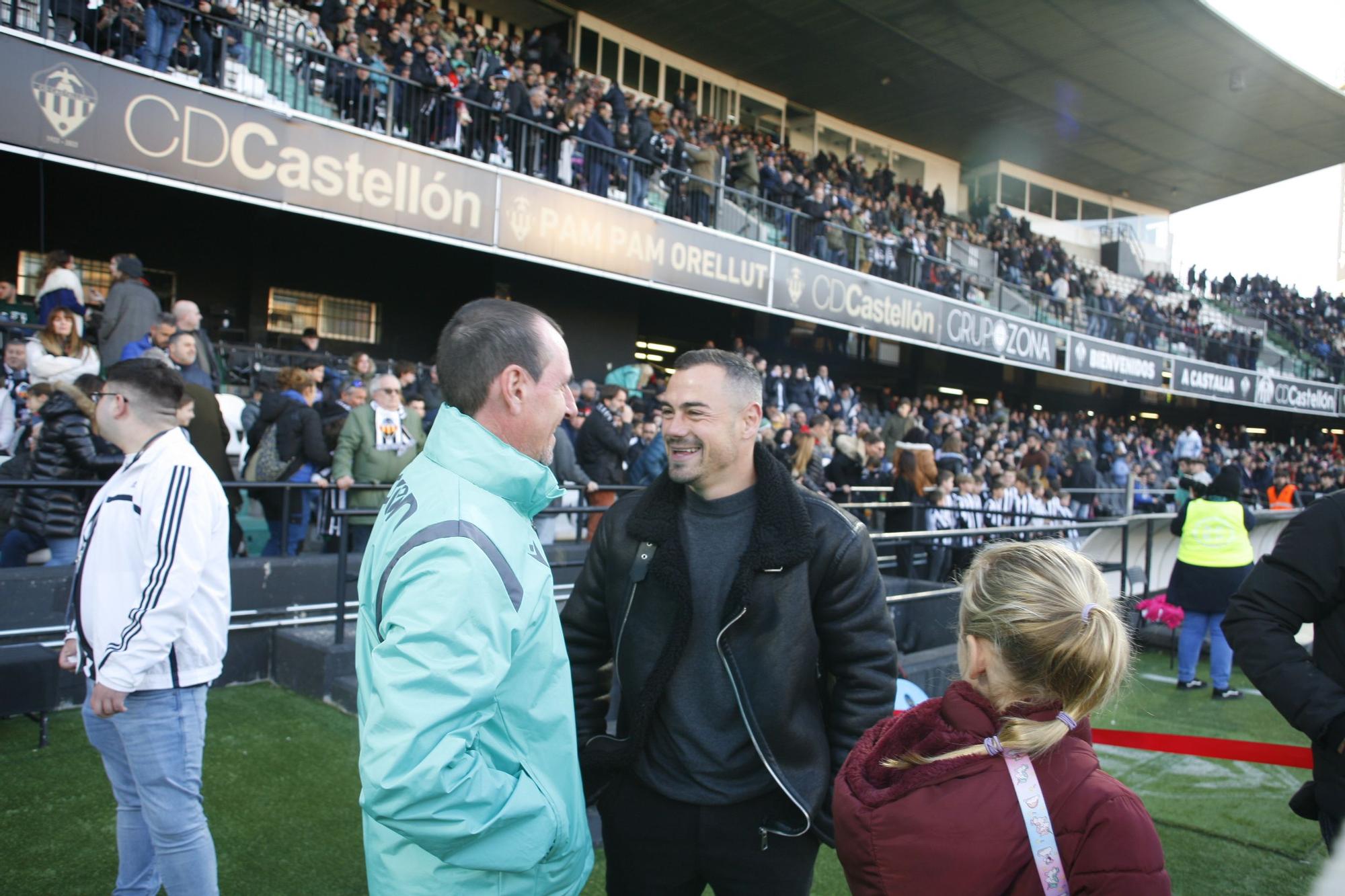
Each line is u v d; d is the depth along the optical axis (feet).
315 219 41.57
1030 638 4.02
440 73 36.04
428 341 45.83
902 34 57.21
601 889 9.68
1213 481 19.76
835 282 47.96
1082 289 78.74
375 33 37.29
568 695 4.82
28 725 13.14
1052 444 55.57
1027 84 65.26
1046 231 88.79
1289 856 11.18
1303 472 80.74
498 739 4.40
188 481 7.07
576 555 20.94
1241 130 74.84
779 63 62.18
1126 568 22.89
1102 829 3.78
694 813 5.94
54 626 14.42
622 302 47.62
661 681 6.00
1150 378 70.59
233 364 33.40
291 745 12.74
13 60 23.32
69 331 19.02
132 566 6.99
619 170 40.16
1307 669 6.49
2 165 34.04
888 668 6.19
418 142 33.30
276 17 32.12
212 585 7.30
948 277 58.13
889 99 68.74
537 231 35.37
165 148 26.07
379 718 3.94
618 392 26.09
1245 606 6.87
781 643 5.91
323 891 9.11
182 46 27.66
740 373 6.19
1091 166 85.20
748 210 47.39
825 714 6.45
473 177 33.32
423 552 4.20
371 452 19.01
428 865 4.34
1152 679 20.30
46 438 15.12
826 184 59.41
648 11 54.85
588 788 6.40
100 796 10.91
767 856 5.94
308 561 17.60
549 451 5.02
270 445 19.44
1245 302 102.94
